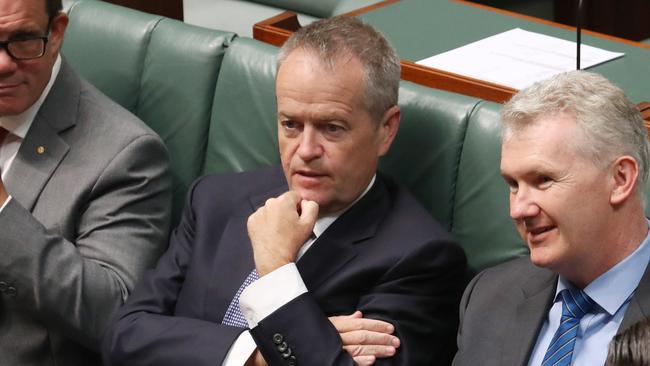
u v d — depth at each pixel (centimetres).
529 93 643
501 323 695
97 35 1020
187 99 964
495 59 962
